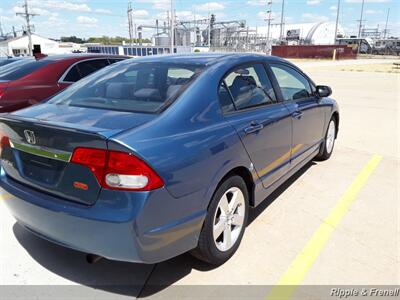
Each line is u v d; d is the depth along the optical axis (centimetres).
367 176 491
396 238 332
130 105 272
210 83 290
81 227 226
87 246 231
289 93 405
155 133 232
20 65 652
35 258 300
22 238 330
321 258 300
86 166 222
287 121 372
